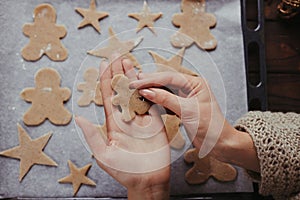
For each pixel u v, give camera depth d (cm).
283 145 49
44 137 56
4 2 58
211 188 58
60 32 58
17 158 55
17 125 56
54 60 58
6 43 57
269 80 62
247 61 60
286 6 61
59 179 56
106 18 60
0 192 55
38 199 55
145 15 60
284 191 51
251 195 58
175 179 58
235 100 60
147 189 50
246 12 63
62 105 57
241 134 51
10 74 57
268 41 63
